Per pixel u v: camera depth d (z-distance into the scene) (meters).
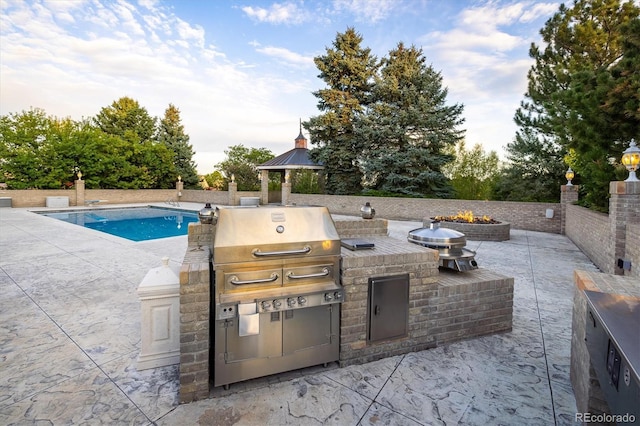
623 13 10.24
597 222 7.26
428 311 3.34
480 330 3.65
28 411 2.36
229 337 2.59
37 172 20.27
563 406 2.50
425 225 11.60
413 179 17.33
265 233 2.67
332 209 19.36
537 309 4.54
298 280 2.78
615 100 6.06
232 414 2.37
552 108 9.34
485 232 10.51
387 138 18.03
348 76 19.66
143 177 24.67
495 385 2.76
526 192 16.11
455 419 2.35
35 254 7.30
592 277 2.53
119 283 5.32
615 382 1.32
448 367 3.03
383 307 3.11
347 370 2.96
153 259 6.91
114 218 17.78
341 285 2.95
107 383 2.73
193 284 2.48
